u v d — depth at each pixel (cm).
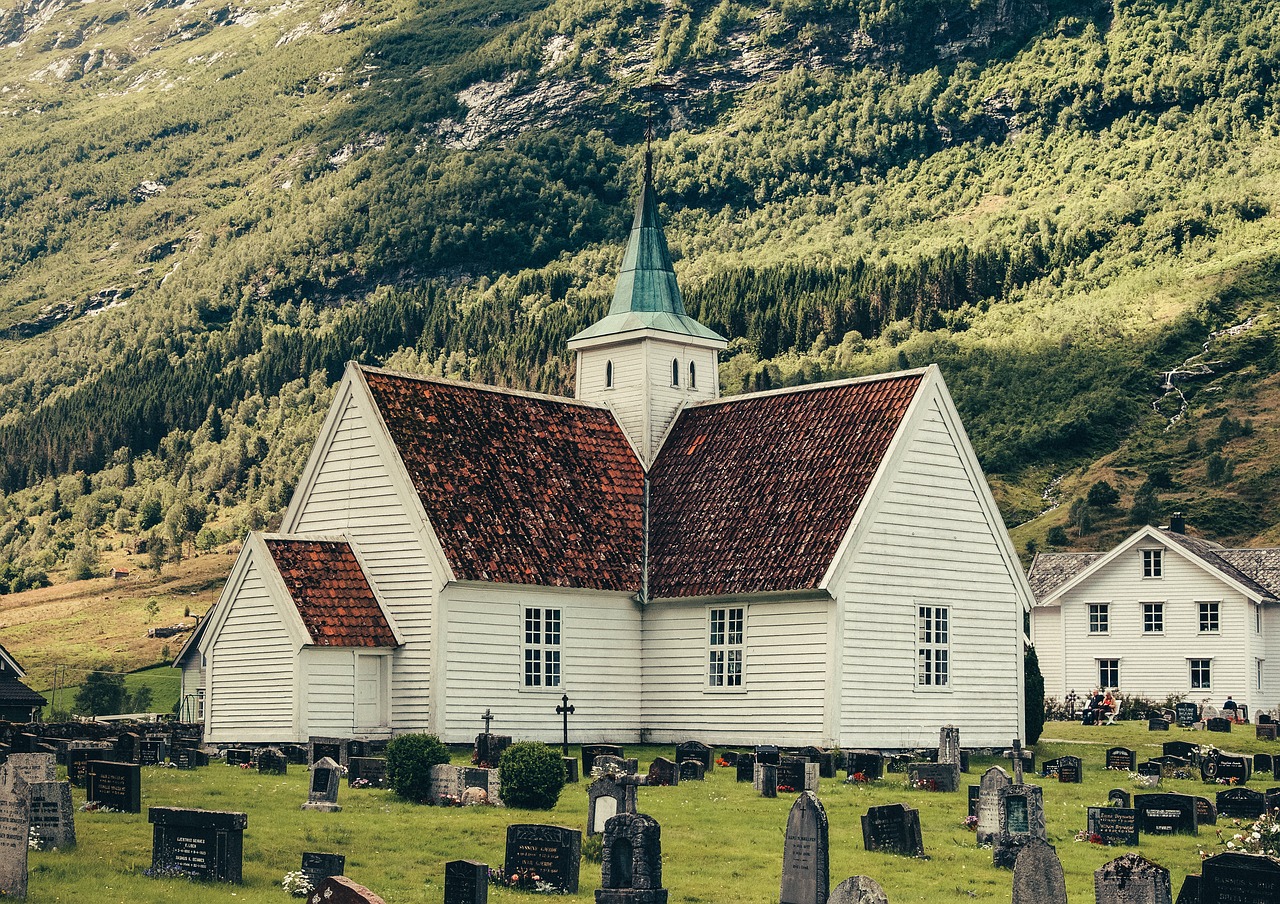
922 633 5853
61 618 18062
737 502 6094
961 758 5438
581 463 6331
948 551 5975
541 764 4141
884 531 5750
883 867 3522
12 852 2828
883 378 6122
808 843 2936
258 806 4034
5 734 5300
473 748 5559
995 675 6109
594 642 5950
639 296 6888
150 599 18650
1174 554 10044
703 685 5900
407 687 5569
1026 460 19050
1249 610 9812
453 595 5553
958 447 6059
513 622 5719
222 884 3048
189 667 8888
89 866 3119
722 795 4506
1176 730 7850
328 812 3972
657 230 7031
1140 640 10094
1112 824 3969
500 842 3616
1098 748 6575
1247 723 8675
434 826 3778
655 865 2917
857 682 5612
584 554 5981
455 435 5978
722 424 6500
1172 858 3778
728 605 5862
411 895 3050
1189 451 18025
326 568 5638
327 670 5456
